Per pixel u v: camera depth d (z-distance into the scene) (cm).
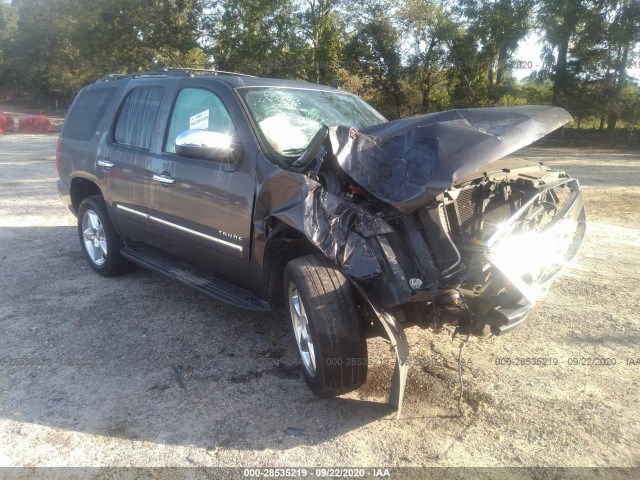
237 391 361
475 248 316
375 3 3312
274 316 477
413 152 325
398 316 328
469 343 421
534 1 2845
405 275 308
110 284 560
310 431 319
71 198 623
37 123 2947
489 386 362
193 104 454
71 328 456
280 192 344
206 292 426
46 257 655
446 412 336
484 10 2983
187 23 3431
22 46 5978
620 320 457
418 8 3200
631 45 2695
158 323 465
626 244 682
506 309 318
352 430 319
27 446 307
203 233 425
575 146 2642
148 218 486
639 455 294
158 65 3497
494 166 367
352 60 3444
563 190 405
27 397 355
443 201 317
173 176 445
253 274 390
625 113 2847
